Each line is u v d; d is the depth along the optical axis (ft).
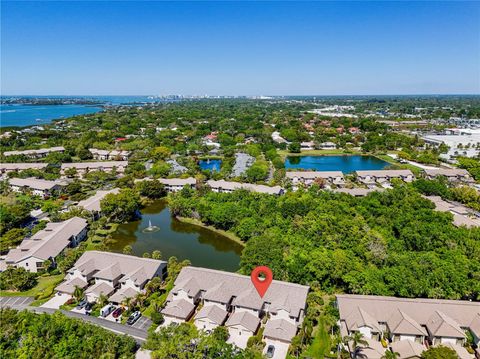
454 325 195.83
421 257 257.96
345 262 251.60
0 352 181.88
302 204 365.61
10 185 493.36
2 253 314.35
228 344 181.88
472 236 298.35
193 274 244.42
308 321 208.95
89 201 416.87
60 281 265.34
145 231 374.43
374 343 191.01
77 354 181.37
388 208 368.07
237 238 351.05
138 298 235.40
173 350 171.42
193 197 428.15
